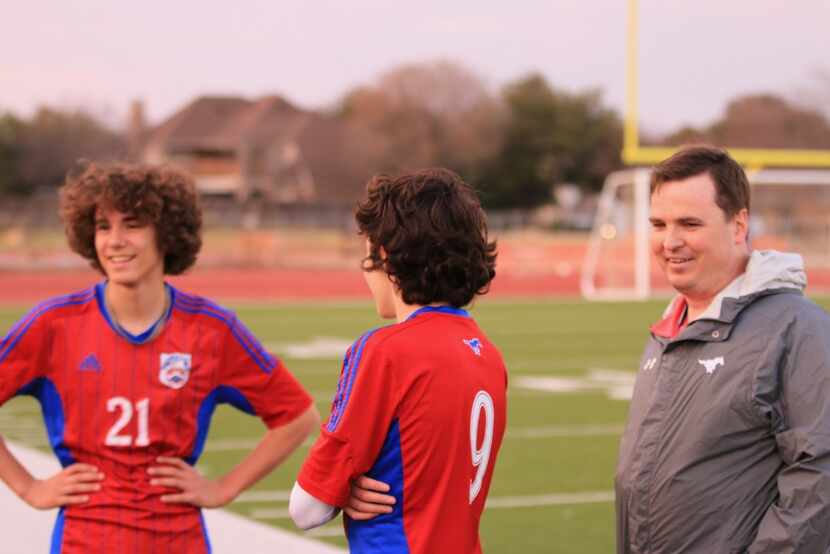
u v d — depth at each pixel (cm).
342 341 5094
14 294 7875
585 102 19725
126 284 965
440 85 19875
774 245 10419
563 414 3266
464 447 832
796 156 6281
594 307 7250
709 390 912
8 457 973
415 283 841
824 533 853
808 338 894
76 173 1012
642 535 941
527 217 15600
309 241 13025
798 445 871
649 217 976
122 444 956
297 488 829
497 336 5462
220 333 999
